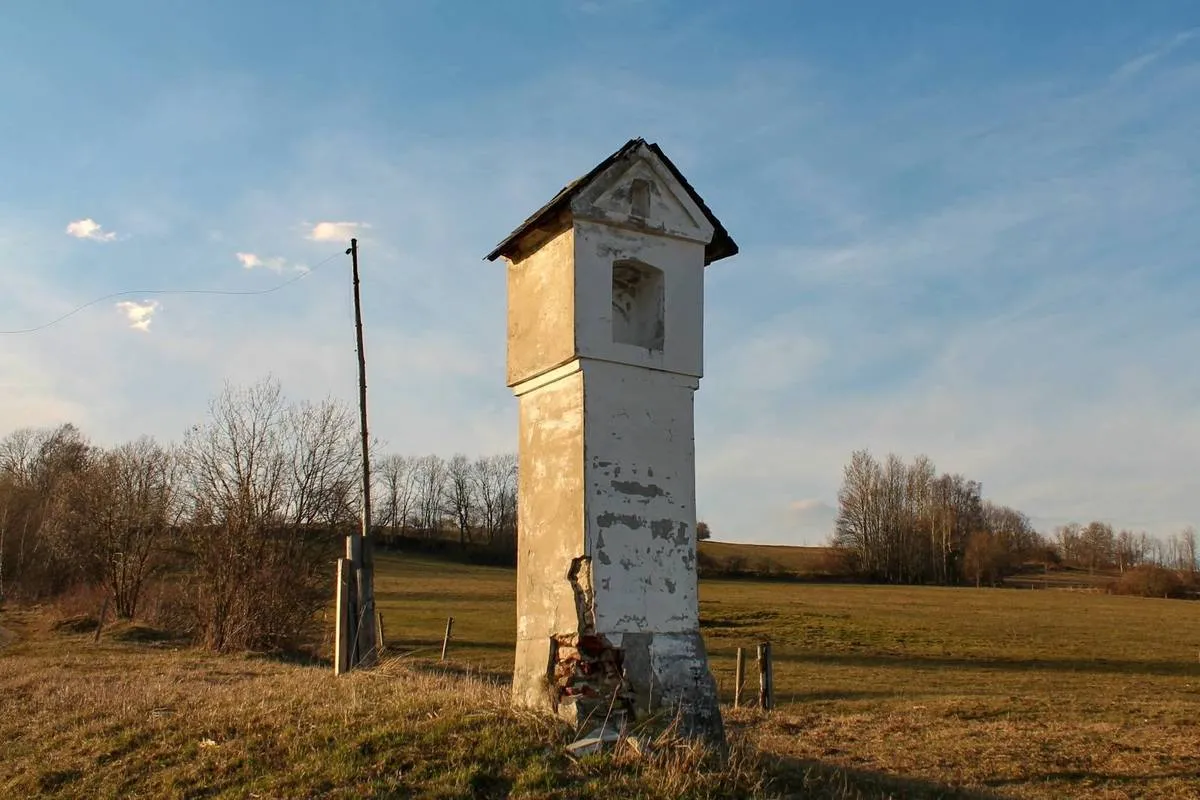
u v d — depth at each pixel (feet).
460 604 166.09
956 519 302.04
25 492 192.13
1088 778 38.99
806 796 27.35
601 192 32.53
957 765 40.29
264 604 81.05
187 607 90.74
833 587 247.91
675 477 32.71
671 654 31.04
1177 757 42.75
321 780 26.73
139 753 31.45
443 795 25.02
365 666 53.88
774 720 51.34
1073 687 81.87
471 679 45.19
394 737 28.86
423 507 297.74
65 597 135.64
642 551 31.45
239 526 84.02
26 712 40.83
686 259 34.55
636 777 25.81
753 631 133.18
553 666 30.91
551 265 33.22
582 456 30.99
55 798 29.04
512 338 35.29
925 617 161.07
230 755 29.78
